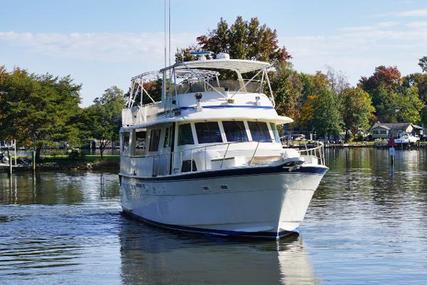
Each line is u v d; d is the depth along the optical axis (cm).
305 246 1862
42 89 6675
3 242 2031
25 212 2811
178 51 4394
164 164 2159
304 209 1939
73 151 6950
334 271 1563
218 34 4394
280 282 1469
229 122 2091
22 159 6731
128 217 2591
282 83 4297
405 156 8294
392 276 1506
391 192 3403
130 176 2433
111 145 11000
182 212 2030
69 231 2238
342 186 3791
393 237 2008
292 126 12356
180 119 2048
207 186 1891
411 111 14800
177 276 1534
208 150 2000
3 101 6562
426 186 3731
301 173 1820
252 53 4359
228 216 1903
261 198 1841
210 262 1667
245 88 2258
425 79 17275
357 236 2025
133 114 2541
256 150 1909
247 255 1741
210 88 2206
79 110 7050
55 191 3866
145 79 2542
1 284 1482
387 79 17512
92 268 1634
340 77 14662
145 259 1723
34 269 1633
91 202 3212
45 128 6394
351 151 10338
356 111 13112
